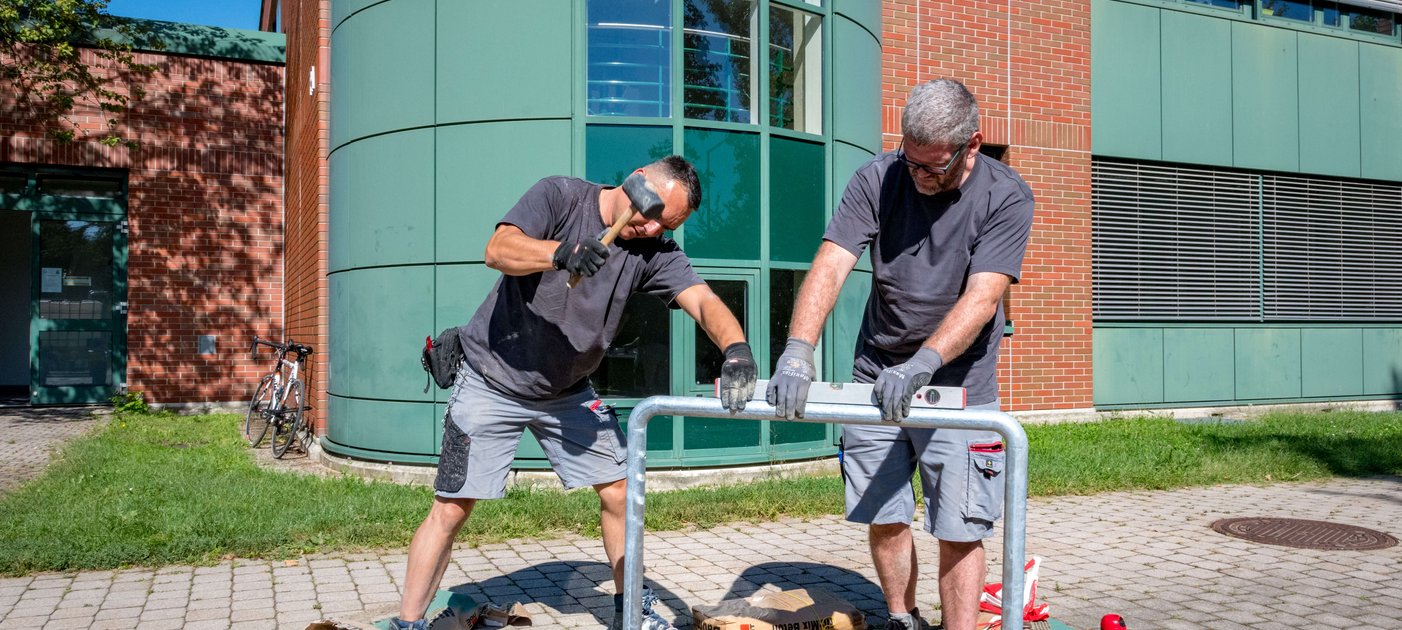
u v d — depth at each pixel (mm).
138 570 4602
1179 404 11609
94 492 6441
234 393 13484
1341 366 12672
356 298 7668
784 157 7508
